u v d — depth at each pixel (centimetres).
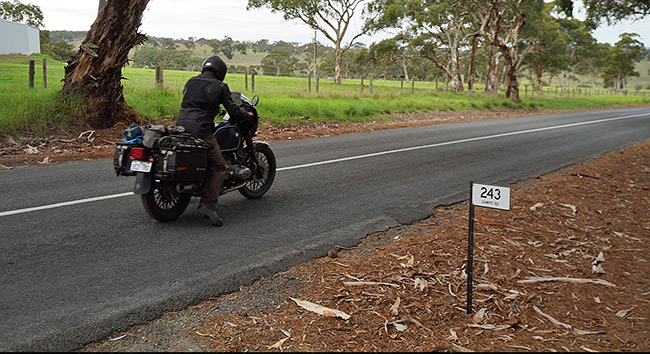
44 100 1077
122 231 511
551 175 942
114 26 1078
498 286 419
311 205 654
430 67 9594
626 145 1446
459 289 409
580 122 2266
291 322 340
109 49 1089
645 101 6234
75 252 448
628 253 530
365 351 304
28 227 504
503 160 1089
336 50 5712
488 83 6712
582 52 8288
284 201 666
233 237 514
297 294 387
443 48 5688
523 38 5947
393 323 343
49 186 671
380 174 874
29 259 425
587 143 1459
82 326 323
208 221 563
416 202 696
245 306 364
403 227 587
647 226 633
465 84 8969
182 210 564
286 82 4856
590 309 388
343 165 937
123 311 346
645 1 2348
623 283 447
